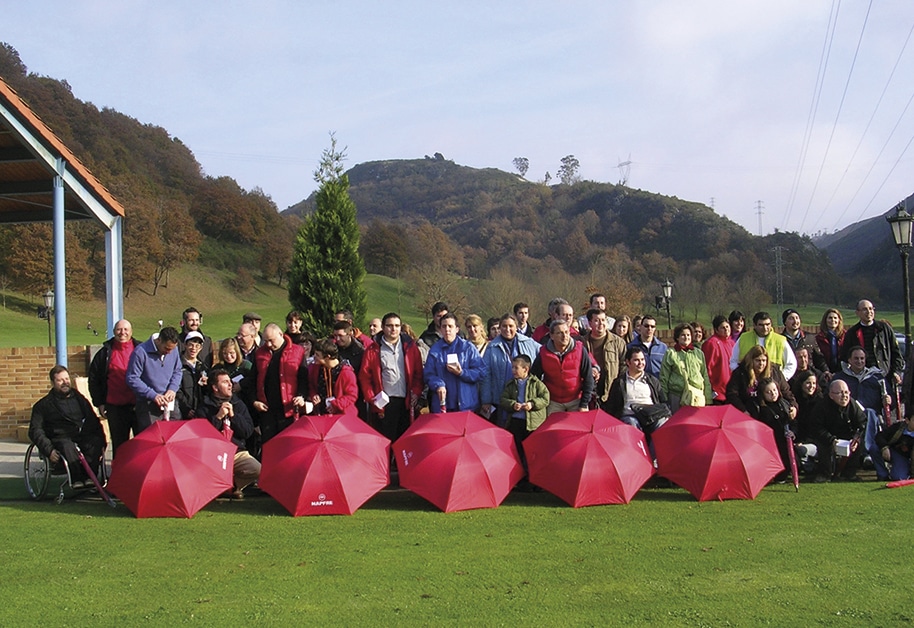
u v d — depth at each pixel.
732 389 9.27
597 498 7.98
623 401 9.22
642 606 5.10
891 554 6.11
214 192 105.00
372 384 9.41
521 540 6.71
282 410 9.21
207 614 5.10
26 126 12.27
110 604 5.30
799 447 9.27
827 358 11.38
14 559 6.33
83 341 48.47
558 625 4.81
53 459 8.55
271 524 7.42
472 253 135.12
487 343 9.95
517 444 8.95
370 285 89.12
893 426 9.18
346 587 5.57
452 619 4.94
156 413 8.80
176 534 7.07
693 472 8.17
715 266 87.81
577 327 11.09
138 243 77.38
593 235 133.38
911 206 83.69
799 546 6.37
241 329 9.98
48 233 64.25
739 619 4.86
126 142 109.12
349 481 7.79
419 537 6.85
